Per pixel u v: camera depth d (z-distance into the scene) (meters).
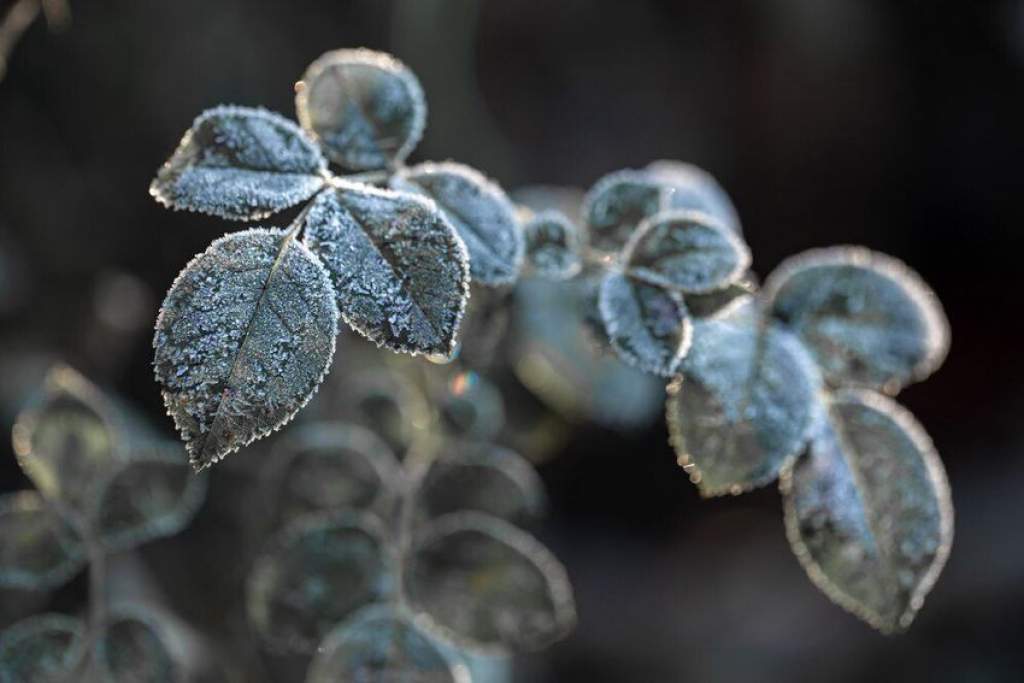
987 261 1.54
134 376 0.72
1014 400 1.53
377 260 0.44
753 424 0.48
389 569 0.53
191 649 0.58
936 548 0.48
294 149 0.45
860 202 1.46
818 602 1.32
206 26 0.83
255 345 0.44
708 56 1.32
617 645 1.22
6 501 0.53
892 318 0.50
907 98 1.44
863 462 0.49
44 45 0.78
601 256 0.50
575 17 1.18
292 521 0.54
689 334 0.48
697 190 0.54
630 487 1.31
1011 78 1.44
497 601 0.52
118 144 0.80
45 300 0.75
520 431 0.62
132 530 0.53
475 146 0.95
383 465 0.55
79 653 0.52
